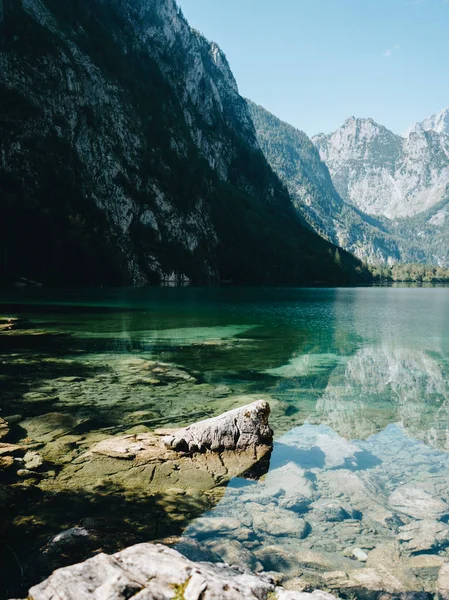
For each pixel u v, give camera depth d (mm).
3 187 100625
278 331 31969
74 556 5320
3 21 128000
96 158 136000
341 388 16359
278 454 9531
